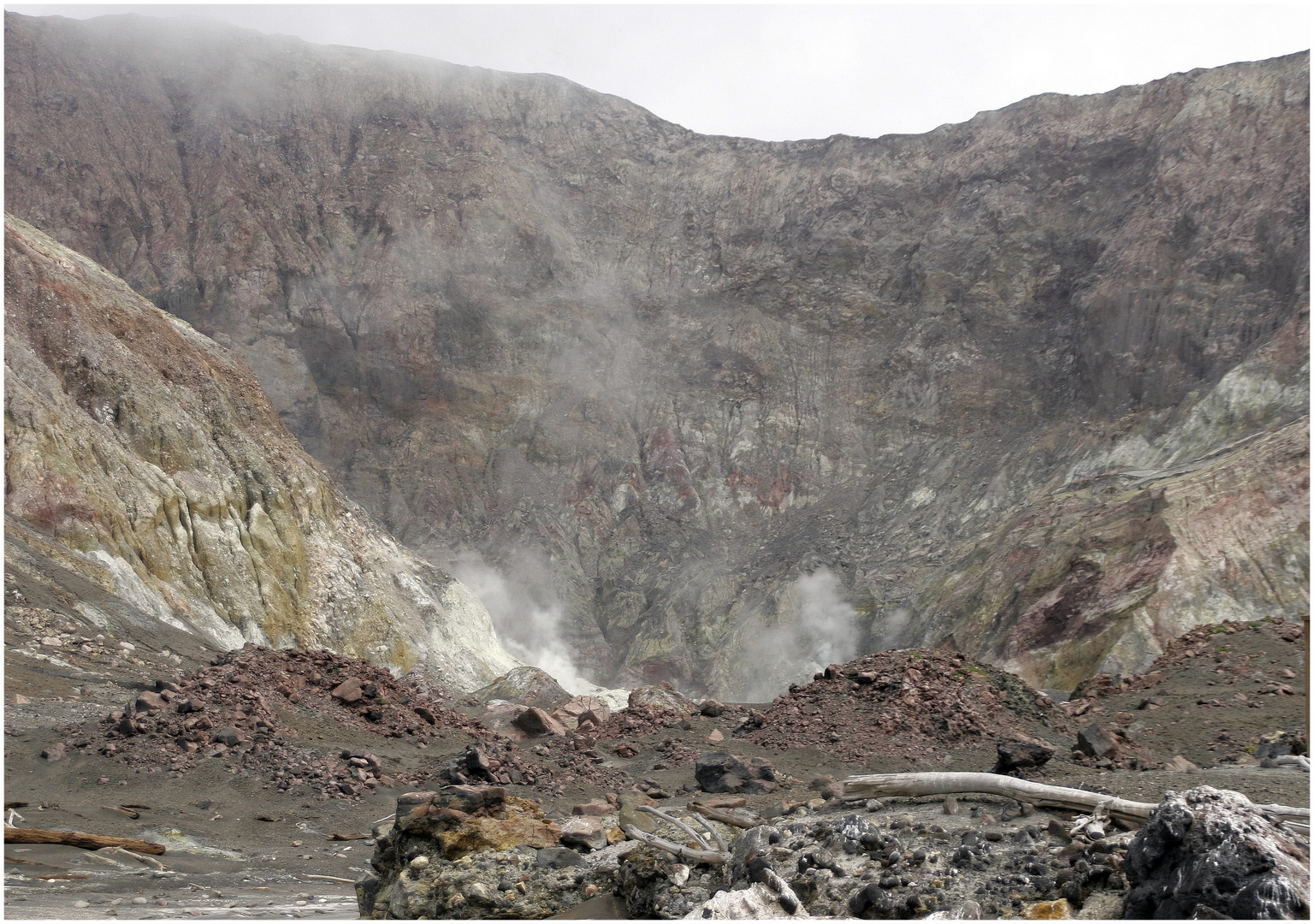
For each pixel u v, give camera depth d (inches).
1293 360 3038.9
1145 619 2101.4
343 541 2186.3
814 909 270.4
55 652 848.9
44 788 550.0
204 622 1567.4
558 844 346.9
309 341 4192.9
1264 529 2190.0
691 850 312.7
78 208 4158.5
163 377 1975.9
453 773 593.3
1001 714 809.5
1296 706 775.1
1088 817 303.9
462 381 4244.6
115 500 1565.0
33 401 1539.1
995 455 3772.1
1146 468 3102.9
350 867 480.4
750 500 3991.1
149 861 450.3
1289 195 3570.4
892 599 3144.7
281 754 631.2
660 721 933.8
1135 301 3720.5
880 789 375.9
